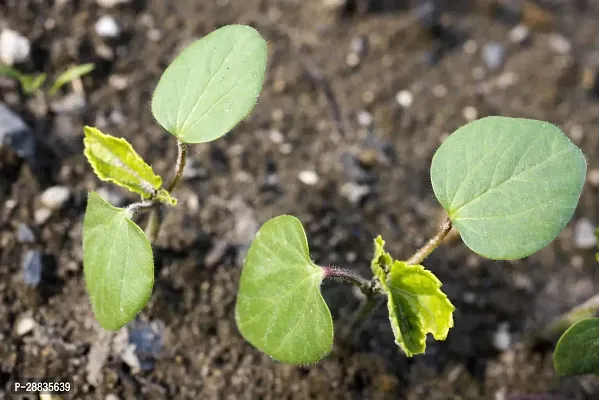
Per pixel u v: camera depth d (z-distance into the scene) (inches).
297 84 15.8
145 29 15.8
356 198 14.8
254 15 16.5
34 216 13.5
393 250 14.5
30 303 13.0
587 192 15.5
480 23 17.6
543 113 16.3
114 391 12.7
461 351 14.0
